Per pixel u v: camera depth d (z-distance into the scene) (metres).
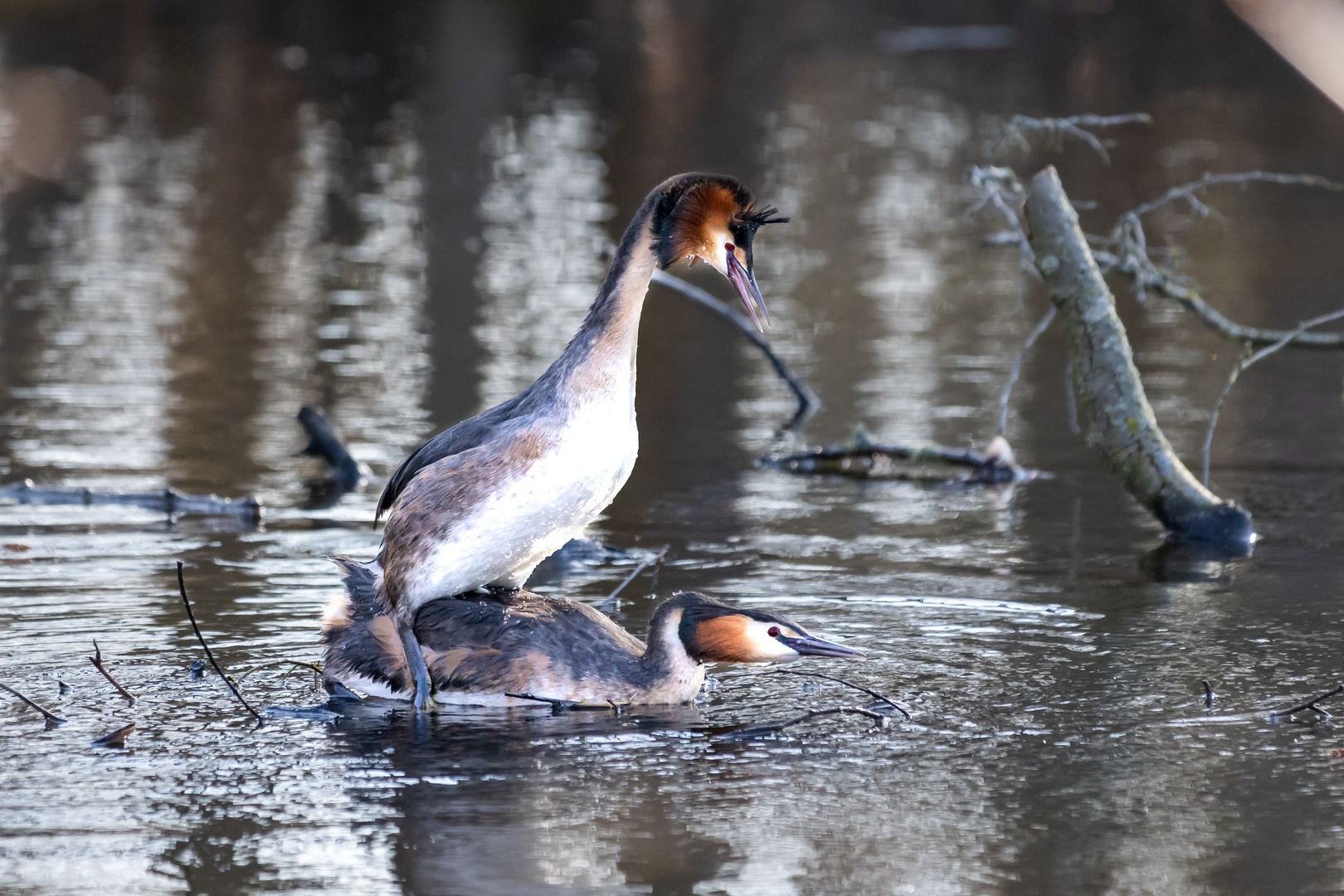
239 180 35.12
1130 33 59.56
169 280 25.14
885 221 30.81
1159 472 12.98
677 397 18.42
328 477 14.78
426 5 65.56
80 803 7.48
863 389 18.75
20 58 51.91
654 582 11.44
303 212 31.61
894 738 8.38
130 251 27.55
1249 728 8.50
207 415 17.09
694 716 8.81
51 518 13.20
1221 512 12.74
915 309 23.50
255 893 6.60
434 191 34.06
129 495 13.73
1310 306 22.73
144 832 7.18
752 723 8.68
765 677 9.48
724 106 46.75
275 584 11.25
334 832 7.20
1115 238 14.89
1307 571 11.71
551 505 9.16
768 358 18.80
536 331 21.42
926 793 7.67
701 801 7.59
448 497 9.03
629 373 9.34
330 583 11.29
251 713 8.76
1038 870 6.83
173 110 44.59
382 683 9.20
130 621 10.34
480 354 20.05
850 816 7.39
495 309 22.94
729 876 6.79
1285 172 34.81
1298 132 40.50
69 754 8.09
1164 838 7.14
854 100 47.59
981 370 19.72
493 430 9.17
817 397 18.41
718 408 17.86
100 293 24.00
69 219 30.45
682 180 9.39
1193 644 9.95
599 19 63.22
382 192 33.81
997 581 11.51
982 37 59.75
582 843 7.10
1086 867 6.86
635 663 9.03
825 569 11.83
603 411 9.20
